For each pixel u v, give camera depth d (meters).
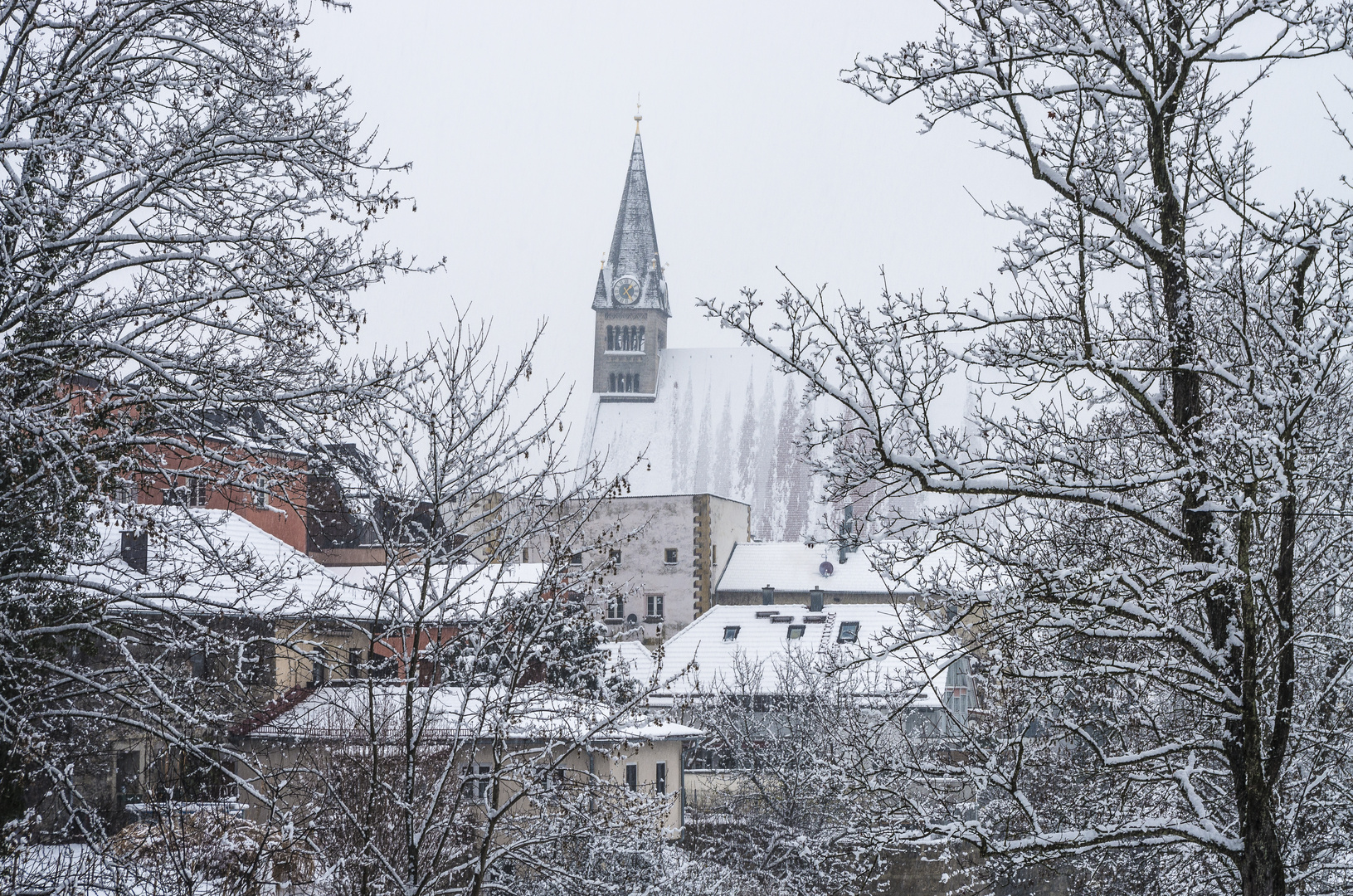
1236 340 12.04
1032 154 11.41
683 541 87.88
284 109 12.73
